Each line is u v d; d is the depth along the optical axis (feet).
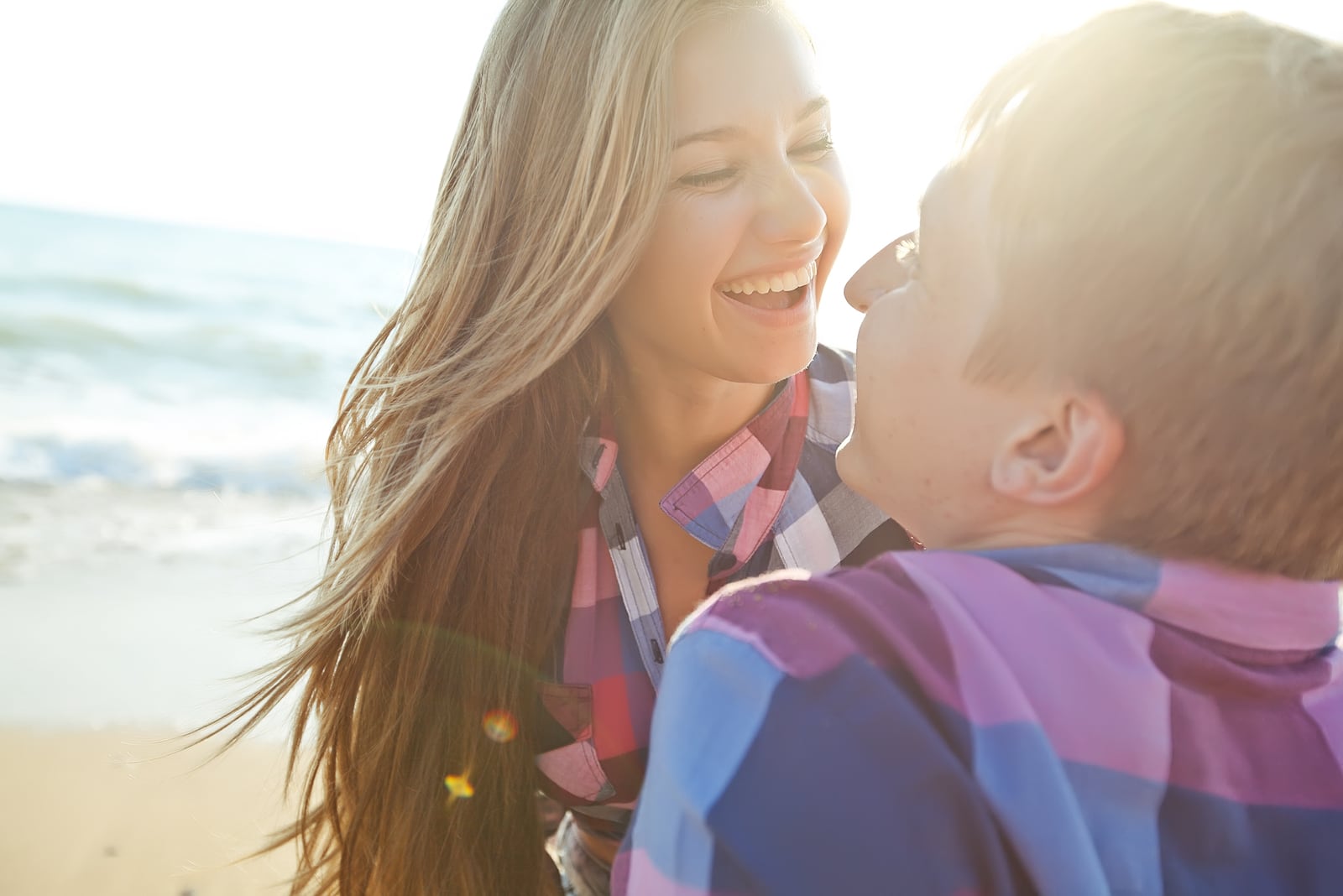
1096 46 2.43
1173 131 2.26
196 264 70.74
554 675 5.65
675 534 5.82
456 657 5.74
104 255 71.20
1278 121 2.23
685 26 4.71
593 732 5.65
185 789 12.82
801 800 2.18
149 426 34.91
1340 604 2.62
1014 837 2.15
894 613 2.44
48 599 18.97
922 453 2.81
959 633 2.36
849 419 5.83
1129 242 2.27
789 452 5.63
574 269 5.05
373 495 6.00
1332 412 2.26
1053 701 2.31
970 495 2.75
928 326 2.74
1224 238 2.20
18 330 46.80
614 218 4.89
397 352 6.11
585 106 4.98
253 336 50.88
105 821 12.09
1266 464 2.31
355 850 6.13
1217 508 2.38
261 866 11.25
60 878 11.02
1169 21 2.44
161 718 14.74
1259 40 2.36
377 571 5.70
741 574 5.59
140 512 25.64
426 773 5.81
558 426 5.57
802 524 5.61
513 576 5.59
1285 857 2.35
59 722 14.38
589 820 6.08
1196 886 2.26
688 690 2.47
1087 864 2.13
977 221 2.58
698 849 2.28
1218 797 2.33
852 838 2.13
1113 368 2.35
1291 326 2.20
